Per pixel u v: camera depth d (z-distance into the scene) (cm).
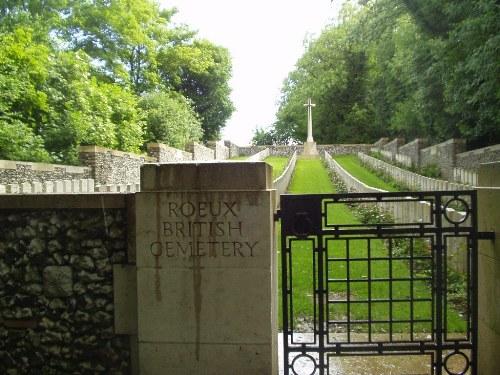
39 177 1282
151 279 377
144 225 378
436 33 2053
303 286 705
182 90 4559
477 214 421
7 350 413
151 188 378
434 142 2883
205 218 371
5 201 407
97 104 1998
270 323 368
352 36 2395
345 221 1271
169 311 376
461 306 623
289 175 2323
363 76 5534
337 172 2662
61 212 408
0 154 1410
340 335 526
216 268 371
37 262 410
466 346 397
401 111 3616
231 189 370
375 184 2309
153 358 379
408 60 2528
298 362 461
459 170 1919
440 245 397
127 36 3127
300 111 5791
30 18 2247
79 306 405
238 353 371
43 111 1728
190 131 3334
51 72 1795
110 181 1720
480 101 1755
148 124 2727
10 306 412
